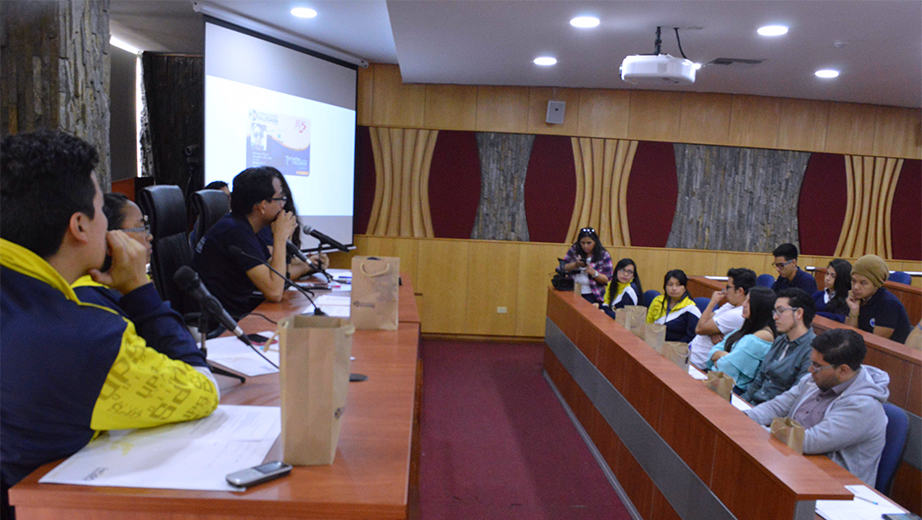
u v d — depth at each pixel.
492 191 6.09
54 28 2.33
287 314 2.33
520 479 3.10
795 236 6.26
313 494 0.97
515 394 4.52
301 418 1.06
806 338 2.67
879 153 6.21
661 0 3.24
